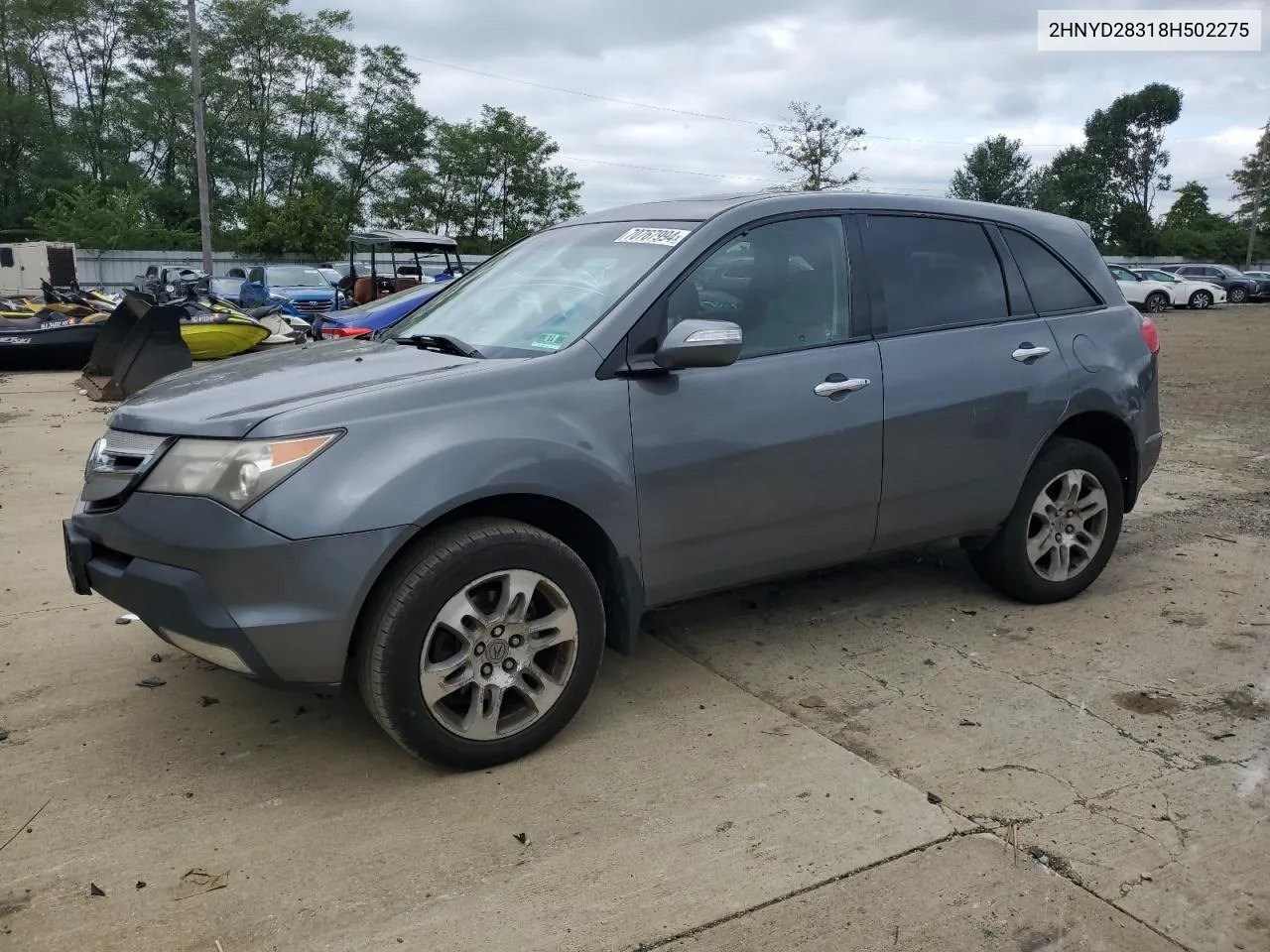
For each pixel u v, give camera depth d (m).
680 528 3.63
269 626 2.95
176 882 2.76
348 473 3.00
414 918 2.62
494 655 3.26
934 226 4.42
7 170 52.84
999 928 2.57
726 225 3.86
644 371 3.53
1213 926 2.59
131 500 3.12
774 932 2.56
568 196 54.69
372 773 3.34
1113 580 5.28
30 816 3.07
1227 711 3.77
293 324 16.08
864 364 4.01
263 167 57.56
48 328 15.09
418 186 53.44
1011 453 4.44
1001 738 3.56
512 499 3.37
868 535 4.15
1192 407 11.75
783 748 3.48
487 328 3.88
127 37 57.19
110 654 4.29
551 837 2.97
